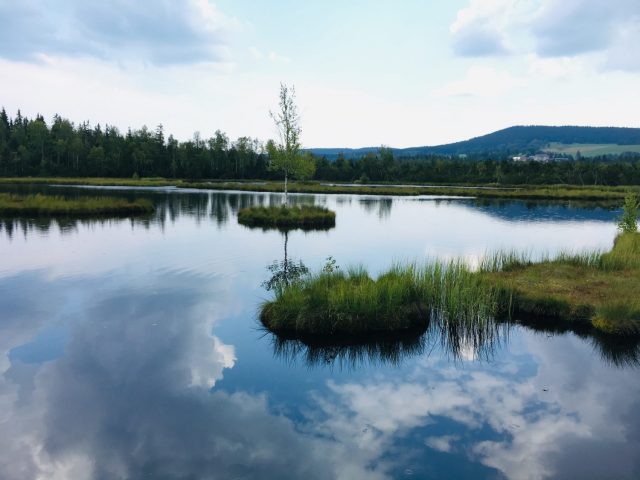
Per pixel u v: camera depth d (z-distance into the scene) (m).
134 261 21.00
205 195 65.38
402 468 6.77
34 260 21.02
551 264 19.16
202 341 11.64
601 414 8.39
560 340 12.12
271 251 23.86
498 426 7.95
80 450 7.16
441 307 13.36
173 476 6.54
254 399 8.83
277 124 44.38
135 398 8.77
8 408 8.36
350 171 150.62
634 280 16.50
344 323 12.04
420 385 9.55
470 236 30.75
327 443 7.40
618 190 87.88
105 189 75.00
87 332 12.12
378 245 26.34
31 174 123.19
